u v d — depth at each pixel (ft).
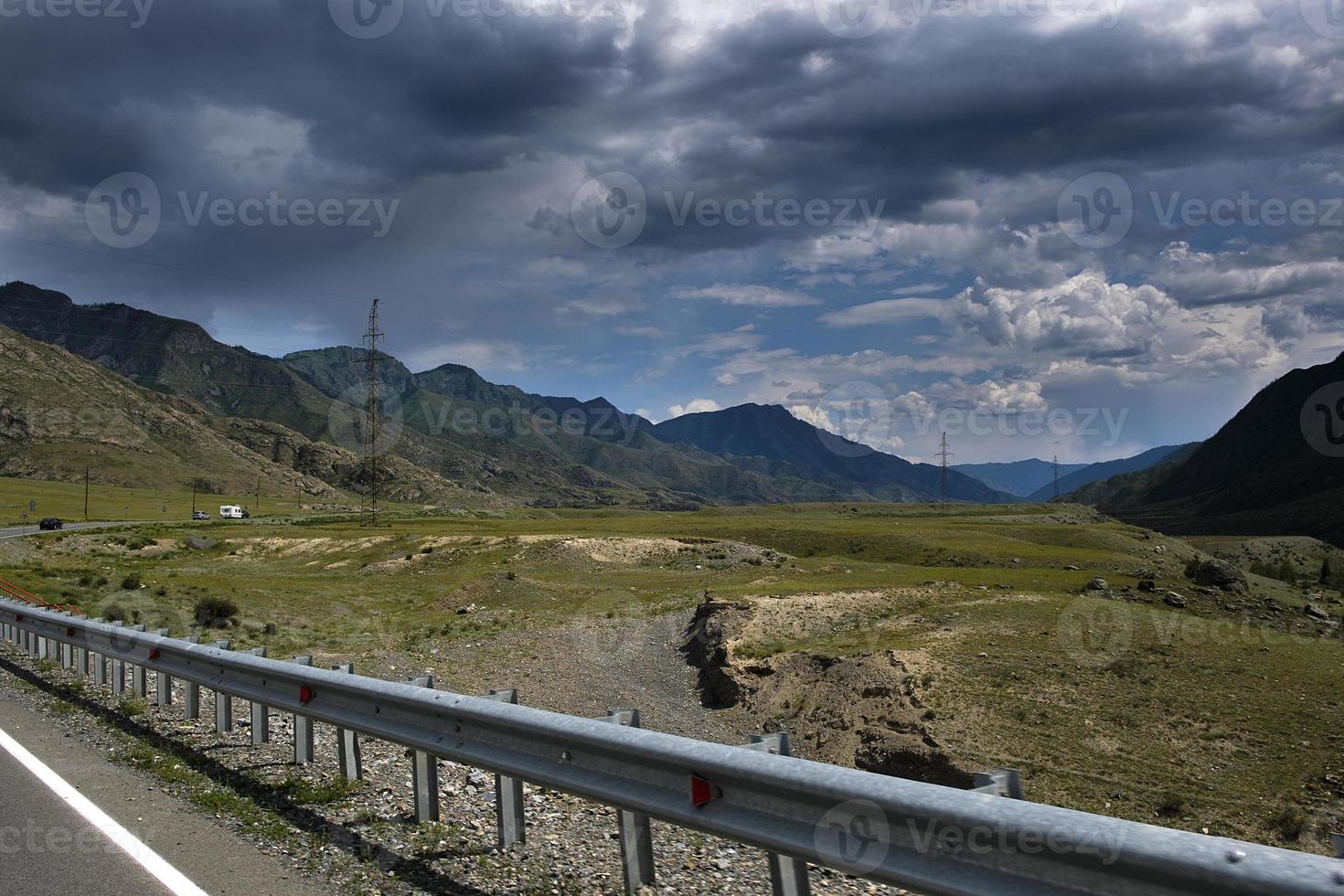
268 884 17.87
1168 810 64.39
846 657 98.68
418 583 205.16
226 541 288.51
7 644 61.52
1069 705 86.22
